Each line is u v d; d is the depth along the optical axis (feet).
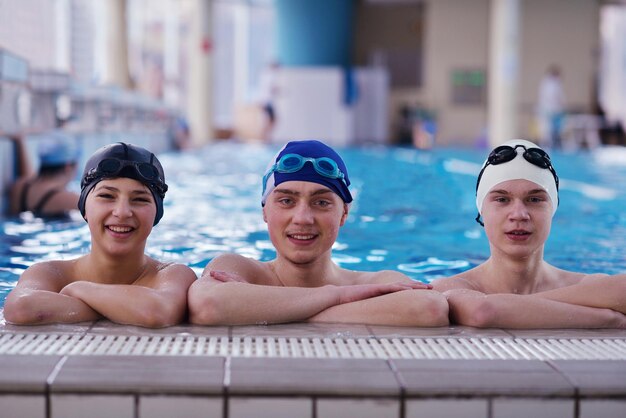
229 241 16.83
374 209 23.62
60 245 15.64
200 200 24.54
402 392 6.34
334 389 6.33
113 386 6.27
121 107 37.22
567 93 73.67
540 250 10.21
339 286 9.32
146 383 6.31
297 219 9.37
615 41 75.72
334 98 69.62
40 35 30.30
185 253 15.26
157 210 9.68
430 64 75.15
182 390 6.28
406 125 73.31
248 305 8.62
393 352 7.48
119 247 9.27
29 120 24.99
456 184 31.58
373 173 36.45
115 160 9.17
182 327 8.46
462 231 19.27
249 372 6.65
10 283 12.14
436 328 8.63
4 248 15.24
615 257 15.71
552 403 6.40
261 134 73.67
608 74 76.23
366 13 83.15
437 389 6.37
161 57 73.36
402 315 8.67
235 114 75.31
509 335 8.34
